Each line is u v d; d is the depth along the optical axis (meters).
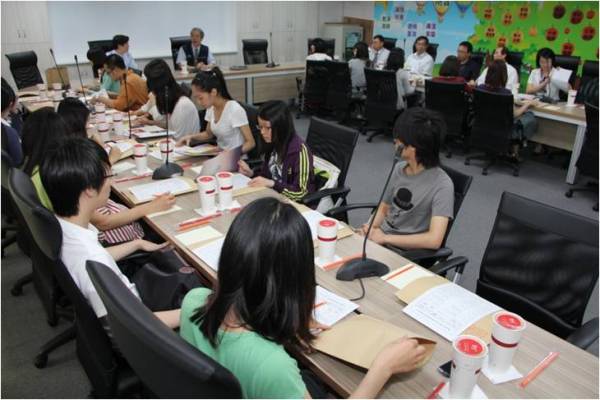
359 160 4.96
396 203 1.99
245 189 2.23
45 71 6.24
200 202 2.06
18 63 5.84
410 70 6.60
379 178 4.43
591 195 4.07
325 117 6.83
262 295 0.84
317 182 2.49
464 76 5.97
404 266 1.57
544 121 4.70
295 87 7.23
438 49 7.40
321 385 1.18
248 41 7.25
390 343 1.11
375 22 8.38
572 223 1.53
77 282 1.34
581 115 4.02
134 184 2.30
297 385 0.86
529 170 4.72
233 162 2.47
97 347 1.33
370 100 5.56
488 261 1.74
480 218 3.61
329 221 1.58
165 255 1.72
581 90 4.92
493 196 4.04
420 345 1.08
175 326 1.28
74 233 1.39
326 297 1.36
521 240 1.65
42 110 2.09
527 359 1.14
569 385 1.06
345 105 6.00
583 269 1.49
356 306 1.32
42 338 2.26
